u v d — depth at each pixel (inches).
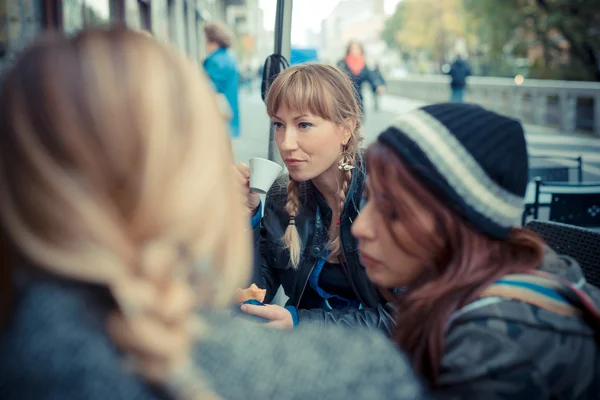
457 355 35.7
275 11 107.2
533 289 37.9
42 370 21.2
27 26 149.3
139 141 22.9
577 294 38.1
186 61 26.5
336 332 26.5
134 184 22.6
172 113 23.9
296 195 76.2
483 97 829.2
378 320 66.1
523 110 703.7
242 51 1866.4
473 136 38.9
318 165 72.2
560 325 36.4
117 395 21.4
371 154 39.9
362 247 41.2
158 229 22.5
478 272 38.2
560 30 941.8
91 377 21.3
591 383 36.8
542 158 181.2
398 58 3302.2
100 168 22.6
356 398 24.4
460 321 37.1
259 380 23.8
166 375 22.1
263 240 80.2
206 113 24.9
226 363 23.8
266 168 73.8
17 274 23.8
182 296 22.7
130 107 23.3
